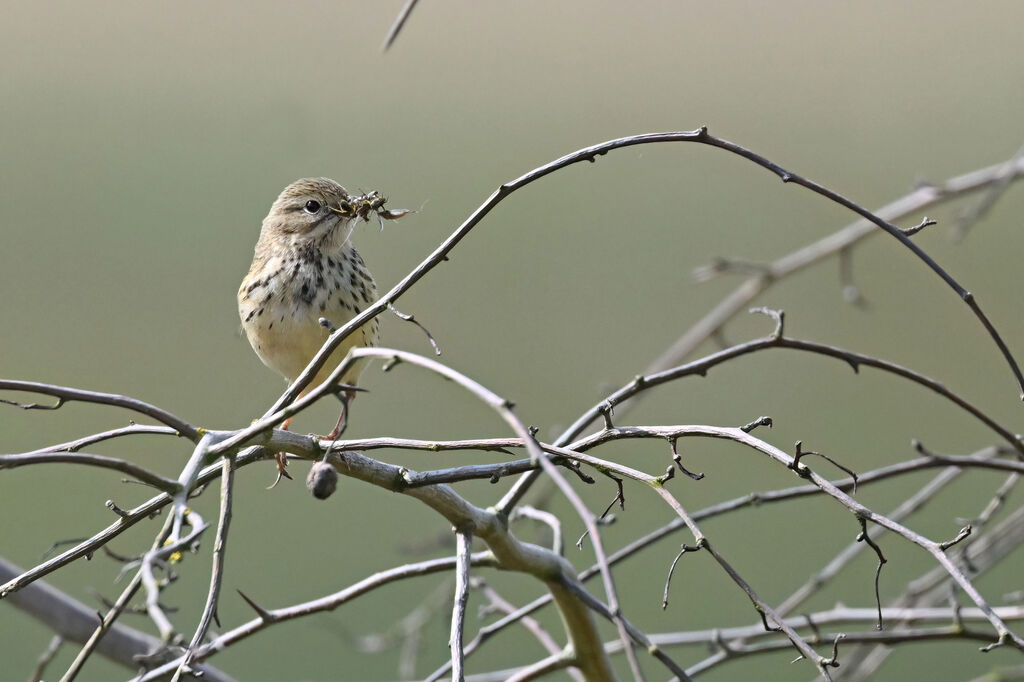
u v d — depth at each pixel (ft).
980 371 50.14
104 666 40.04
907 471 19.97
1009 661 38.68
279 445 15.96
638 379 17.66
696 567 43.21
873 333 52.37
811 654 14.74
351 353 14.01
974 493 45.96
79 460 13.34
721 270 28.17
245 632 17.21
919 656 39.22
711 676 39.68
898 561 42.91
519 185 15.80
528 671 18.48
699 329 28.19
